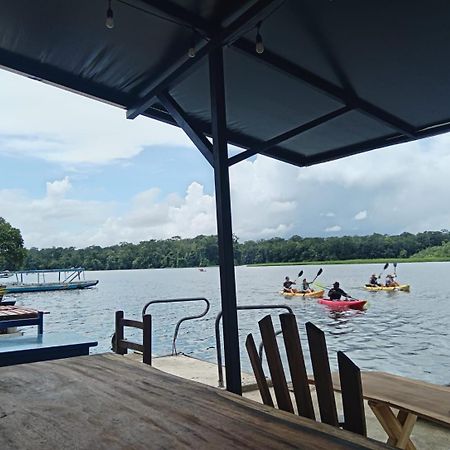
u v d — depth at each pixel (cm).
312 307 1437
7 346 283
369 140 437
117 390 146
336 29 245
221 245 244
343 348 880
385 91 322
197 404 128
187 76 286
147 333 232
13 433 108
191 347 809
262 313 1300
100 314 1286
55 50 274
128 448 96
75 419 117
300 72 292
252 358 170
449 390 187
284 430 104
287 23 240
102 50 274
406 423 190
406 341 940
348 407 114
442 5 223
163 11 226
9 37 259
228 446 95
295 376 136
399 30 246
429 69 290
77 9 233
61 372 175
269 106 356
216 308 1417
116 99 335
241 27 230
